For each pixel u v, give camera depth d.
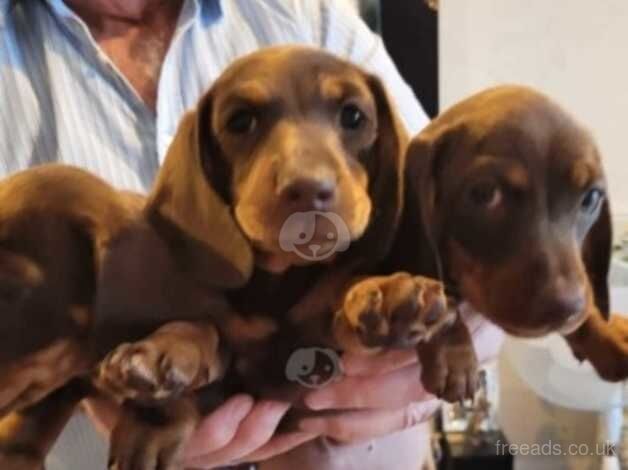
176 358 0.25
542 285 0.28
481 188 0.29
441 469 0.69
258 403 0.31
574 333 0.32
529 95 0.30
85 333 0.27
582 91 0.82
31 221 0.27
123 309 0.27
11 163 0.45
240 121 0.29
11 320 0.26
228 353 0.29
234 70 0.29
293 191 0.26
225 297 0.29
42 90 0.46
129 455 0.25
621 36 0.81
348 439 0.34
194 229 0.28
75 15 0.46
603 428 0.68
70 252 0.27
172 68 0.46
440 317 0.25
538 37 0.82
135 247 0.28
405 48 0.79
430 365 0.27
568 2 0.81
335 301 0.29
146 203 0.29
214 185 0.30
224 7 0.48
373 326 0.25
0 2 0.46
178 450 0.26
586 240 0.31
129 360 0.24
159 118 0.45
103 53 0.46
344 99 0.29
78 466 0.43
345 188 0.27
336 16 0.51
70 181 0.28
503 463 0.69
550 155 0.29
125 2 0.47
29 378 0.27
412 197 0.30
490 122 0.29
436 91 0.80
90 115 0.45
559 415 0.71
